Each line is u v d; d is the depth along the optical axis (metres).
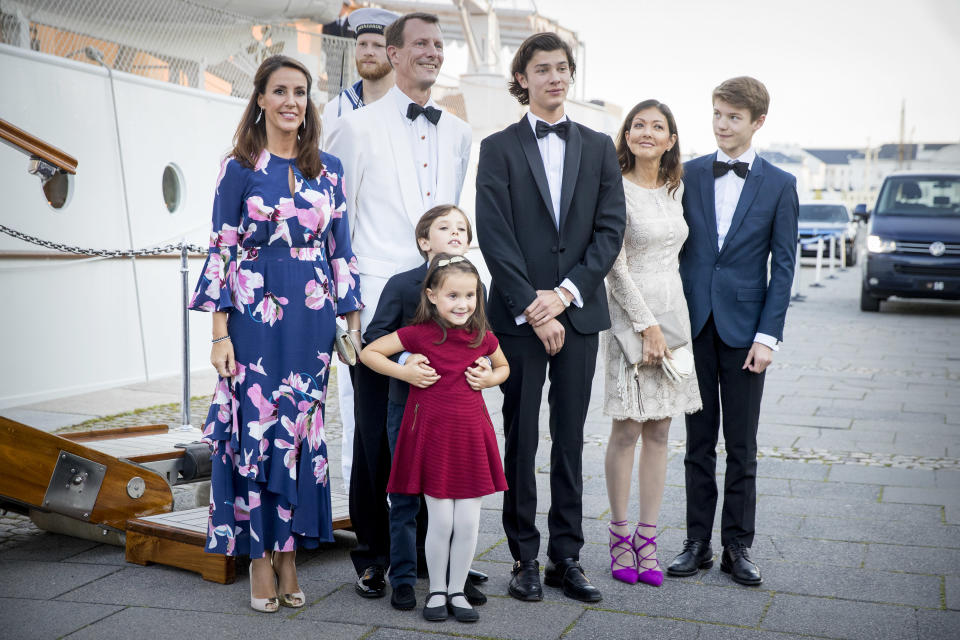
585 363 3.72
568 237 3.73
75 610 3.45
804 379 9.51
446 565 3.47
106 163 8.38
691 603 3.61
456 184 4.26
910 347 11.77
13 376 7.52
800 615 3.48
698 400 3.98
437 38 4.05
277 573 3.67
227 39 10.40
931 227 14.67
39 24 8.23
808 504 5.09
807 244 25.94
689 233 4.09
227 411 3.49
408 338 3.46
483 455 3.42
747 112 4.00
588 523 4.71
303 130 3.56
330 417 7.53
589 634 3.28
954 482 5.59
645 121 3.86
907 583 3.84
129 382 8.69
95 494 4.07
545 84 3.72
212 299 3.44
